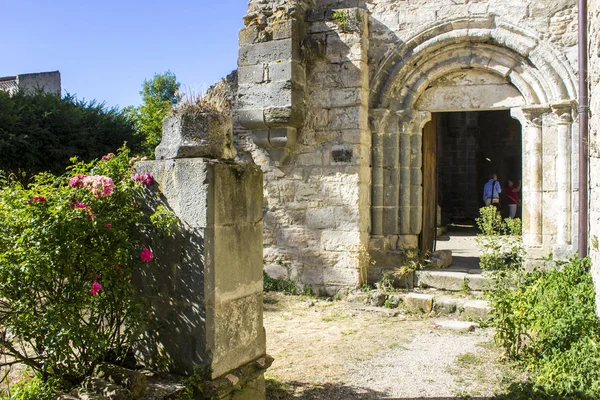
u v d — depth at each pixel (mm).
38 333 3564
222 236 4258
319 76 9305
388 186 9422
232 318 4363
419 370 5938
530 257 8547
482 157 21156
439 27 8930
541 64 8383
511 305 6246
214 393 4070
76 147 16391
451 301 8203
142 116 21859
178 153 4273
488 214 8328
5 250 3561
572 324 5477
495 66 8773
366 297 8805
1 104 14953
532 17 8477
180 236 4195
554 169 8438
